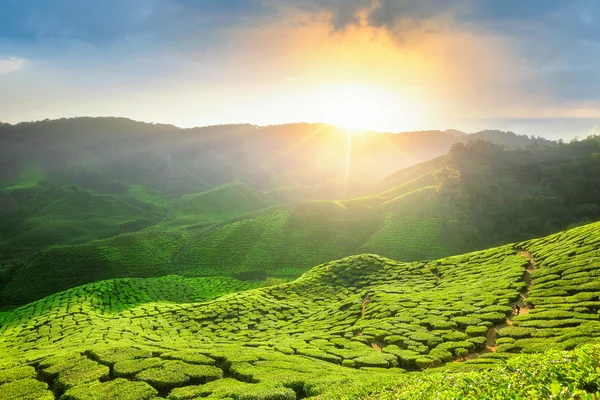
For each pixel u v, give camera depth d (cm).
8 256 16700
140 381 2806
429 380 1711
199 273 12456
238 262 13188
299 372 2820
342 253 13600
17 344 5234
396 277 6700
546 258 5028
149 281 9600
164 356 3391
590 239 4884
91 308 7006
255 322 5650
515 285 4384
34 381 2975
